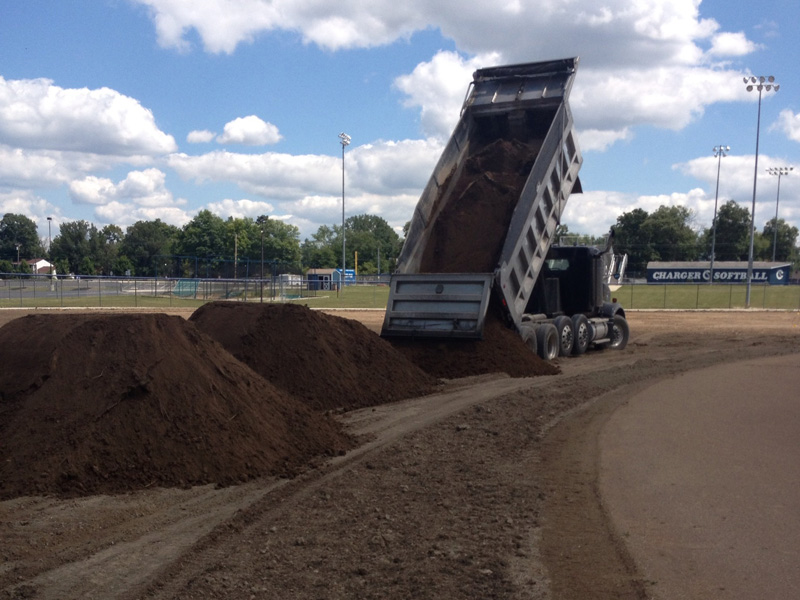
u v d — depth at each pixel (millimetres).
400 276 16047
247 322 12914
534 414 11219
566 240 21750
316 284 68625
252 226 122625
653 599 4723
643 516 6445
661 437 9617
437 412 11414
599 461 8406
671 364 17531
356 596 4734
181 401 8125
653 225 123938
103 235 128500
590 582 4992
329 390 11969
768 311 44656
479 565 5277
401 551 5551
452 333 15320
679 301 55719
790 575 5121
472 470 8023
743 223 124250
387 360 13609
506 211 16688
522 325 16875
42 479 7090
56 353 8453
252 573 5098
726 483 7465
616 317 21953
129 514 6457
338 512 6531
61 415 7793
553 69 18109
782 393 13125
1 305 43094
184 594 4723
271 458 8109
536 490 7242
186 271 102812
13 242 127938
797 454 8664
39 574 5094
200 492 7176
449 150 17578
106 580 4988
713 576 5102
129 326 8719
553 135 16859
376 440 9562
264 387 9398
